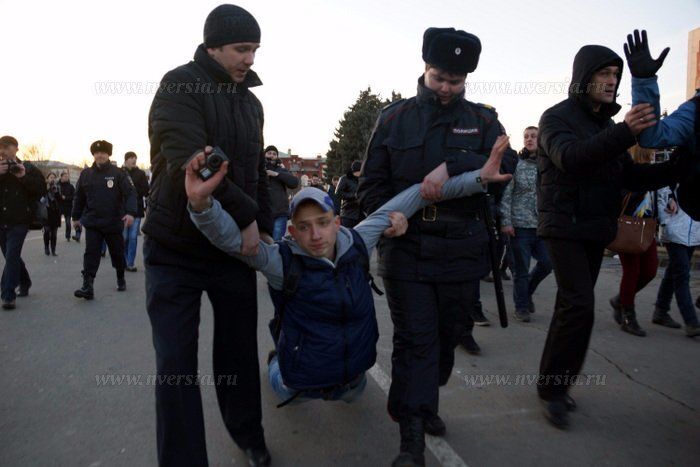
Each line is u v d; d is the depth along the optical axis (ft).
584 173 8.95
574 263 9.63
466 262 8.61
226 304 7.90
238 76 7.51
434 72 8.30
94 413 10.16
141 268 29.89
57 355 13.62
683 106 8.59
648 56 8.14
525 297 17.46
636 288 15.56
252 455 8.26
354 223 19.27
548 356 10.00
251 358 8.21
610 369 12.64
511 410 10.42
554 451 8.82
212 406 10.64
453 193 8.05
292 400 8.79
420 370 8.29
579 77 9.59
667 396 11.09
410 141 8.54
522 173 17.20
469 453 8.75
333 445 9.07
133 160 31.86
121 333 15.69
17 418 9.95
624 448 8.93
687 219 14.92
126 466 8.32
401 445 7.96
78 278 25.95
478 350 13.96
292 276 7.83
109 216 20.80
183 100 6.96
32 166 19.26
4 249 19.77
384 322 17.31
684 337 15.31
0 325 16.65
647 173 9.62
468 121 8.63
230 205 6.82
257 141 7.97
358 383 9.11
